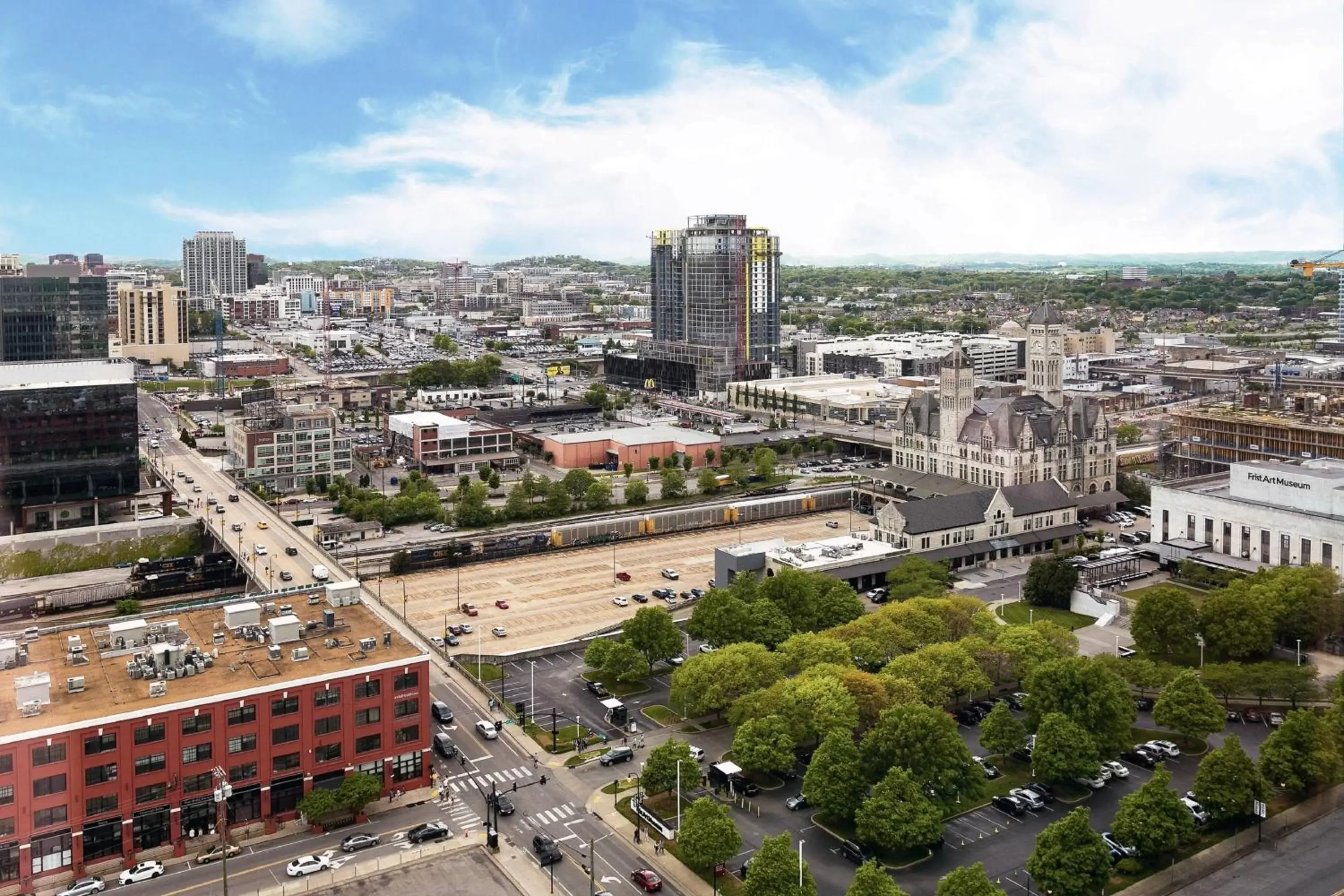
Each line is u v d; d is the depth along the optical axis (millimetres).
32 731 142750
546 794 169250
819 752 159750
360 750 165625
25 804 142500
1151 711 194500
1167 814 144250
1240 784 150375
